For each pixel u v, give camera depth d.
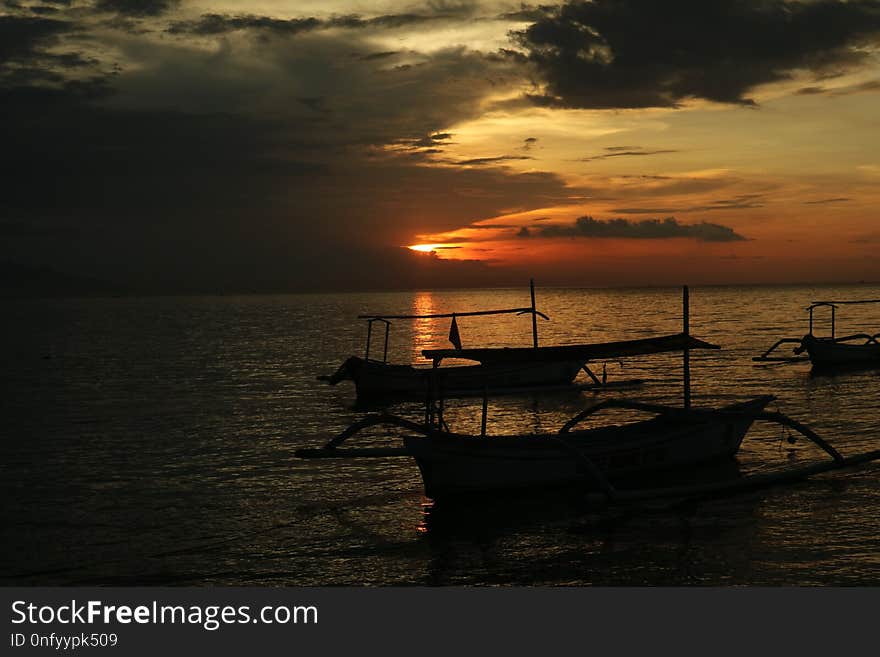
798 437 26.27
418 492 20.59
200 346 76.12
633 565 15.39
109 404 37.28
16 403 37.66
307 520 18.38
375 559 15.99
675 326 96.44
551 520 18.11
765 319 106.69
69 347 75.94
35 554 16.30
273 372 51.53
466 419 32.47
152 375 49.88
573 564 15.53
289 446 26.88
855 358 47.66
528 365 40.09
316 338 87.69
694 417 21.81
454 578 15.03
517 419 32.25
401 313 174.62
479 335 88.38
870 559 15.32
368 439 28.22
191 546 16.75
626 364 51.78
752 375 44.59
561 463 20.00
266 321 134.75
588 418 32.12
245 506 19.52
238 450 26.22
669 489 19.36
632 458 20.78
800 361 50.69
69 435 29.12
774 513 18.12
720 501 19.09
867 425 28.42
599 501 18.72
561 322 113.62
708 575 14.84
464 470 19.03
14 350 72.12
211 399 38.84
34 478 22.45
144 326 119.44
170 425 31.27
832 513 18.03
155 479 22.25
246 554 16.30
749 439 25.92
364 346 75.31
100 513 19.02
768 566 15.15
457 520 18.22
